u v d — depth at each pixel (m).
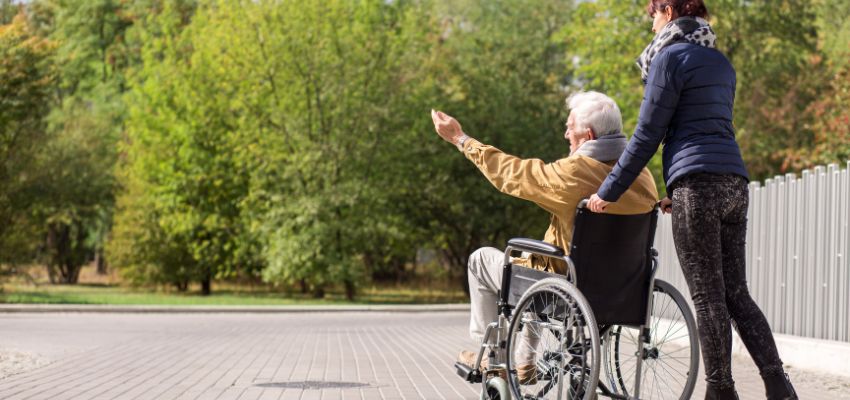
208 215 42.28
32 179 37.28
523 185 5.55
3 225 35.97
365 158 38.16
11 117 35.06
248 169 40.06
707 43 5.41
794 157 29.50
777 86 36.88
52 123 49.12
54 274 54.09
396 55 39.09
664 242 15.11
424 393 7.89
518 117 40.41
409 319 24.09
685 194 5.30
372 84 38.59
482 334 6.11
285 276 36.34
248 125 39.47
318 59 37.81
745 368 10.31
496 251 6.05
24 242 36.44
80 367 10.00
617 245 5.39
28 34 36.28
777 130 36.31
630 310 5.50
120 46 55.75
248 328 19.05
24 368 9.81
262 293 46.00
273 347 13.48
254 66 38.97
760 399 7.69
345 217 37.50
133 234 43.03
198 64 42.03
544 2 46.88
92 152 47.75
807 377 9.80
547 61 46.12
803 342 10.66
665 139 5.49
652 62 5.39
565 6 47.47
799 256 11.42
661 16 5.57
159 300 34.62
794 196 11.59
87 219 49.50
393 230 37.56
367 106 37.81
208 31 42.19
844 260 10.46
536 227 40.84
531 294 5.48
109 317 23.81
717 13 37.47
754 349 5.48
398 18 42.25
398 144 39.09
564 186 5.44
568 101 5.74
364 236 36.97
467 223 40.84
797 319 11.43
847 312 10.40
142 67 54.16
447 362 11.05
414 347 13.68
